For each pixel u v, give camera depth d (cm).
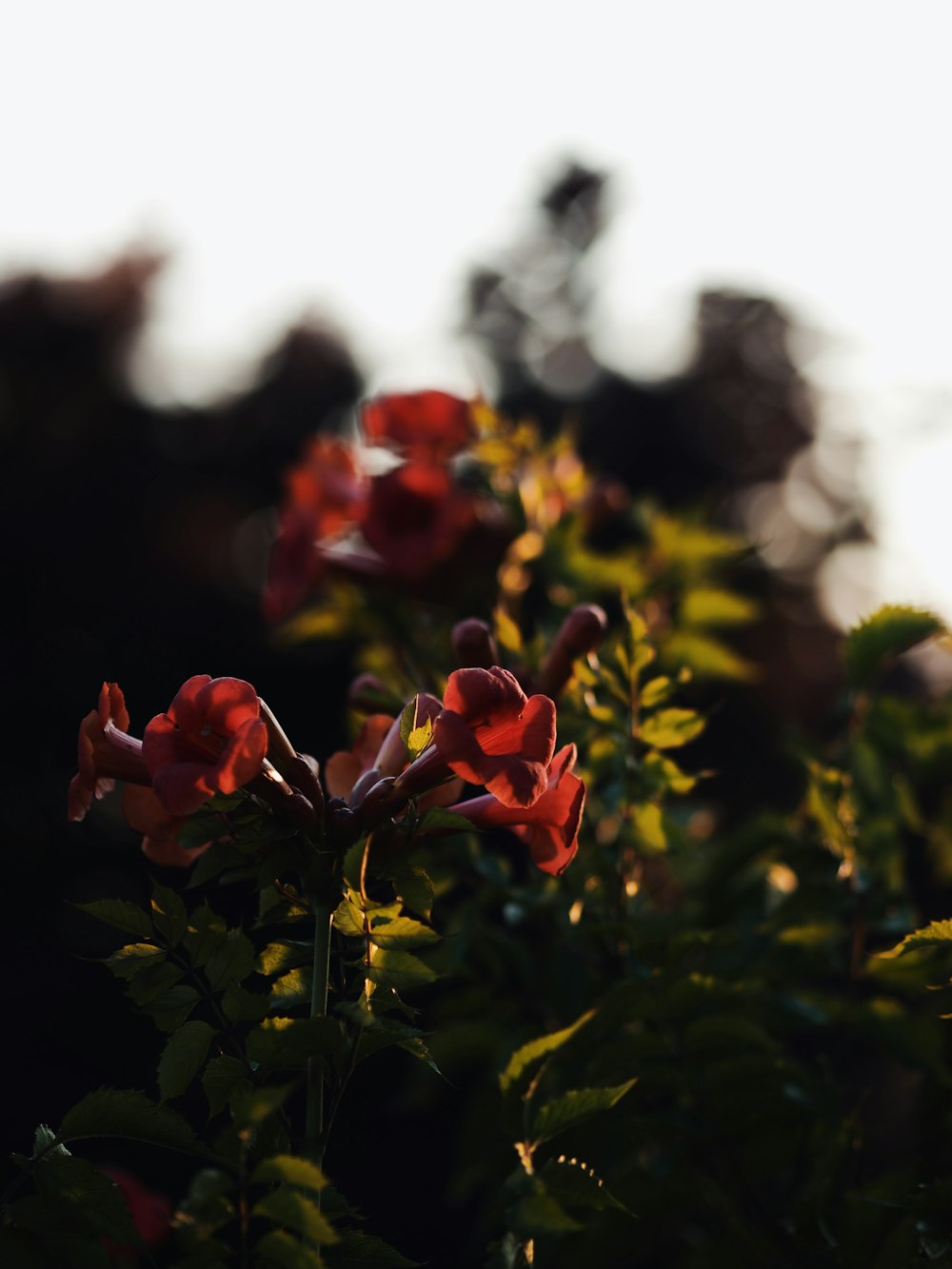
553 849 175
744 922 261
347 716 256
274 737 155
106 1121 147
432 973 144
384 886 158
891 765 310
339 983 157
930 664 657
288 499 344
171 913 154
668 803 346
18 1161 148
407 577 310
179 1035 147
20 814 1259
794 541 1502
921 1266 178
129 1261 163
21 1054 911
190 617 1519
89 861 1177
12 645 1447
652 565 352
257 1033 141
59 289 1709
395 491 314
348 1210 145
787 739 277
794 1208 206
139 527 1593
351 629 335
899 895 260
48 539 1519
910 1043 230
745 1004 231
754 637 1304
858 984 248
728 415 1992
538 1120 165
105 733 168
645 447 1959
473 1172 261
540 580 338
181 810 140
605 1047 212
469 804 175
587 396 2066
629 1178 226
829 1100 212
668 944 214
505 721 159
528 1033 236
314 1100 148
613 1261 226
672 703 316
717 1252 211
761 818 291
